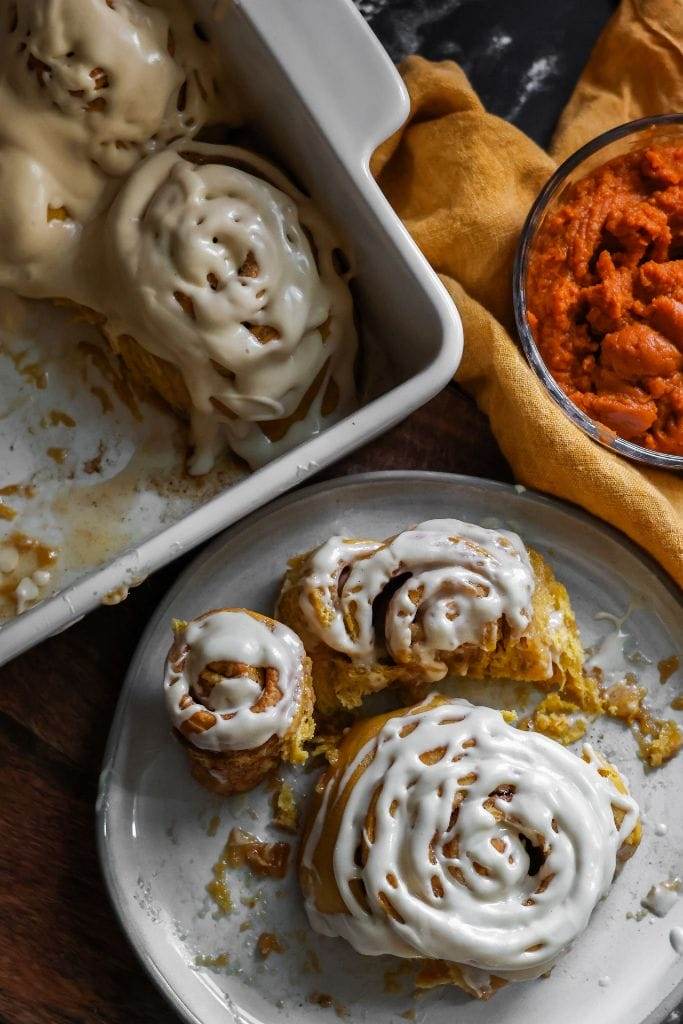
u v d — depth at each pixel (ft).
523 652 2.00
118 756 1.98
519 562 2.00
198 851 2.01
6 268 1.95
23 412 2.05
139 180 1.90
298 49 1.83
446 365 1.85
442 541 1.98
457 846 1.92
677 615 2.05
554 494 2.06
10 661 2.02
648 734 2.05
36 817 2.02
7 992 2.00
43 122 1.88
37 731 2.02
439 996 2.01
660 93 2.18
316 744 2.03
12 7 1.86
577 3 2.20
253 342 1.91
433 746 1.95
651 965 2.02
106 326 1.99
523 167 2.12
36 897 2.01
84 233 1.94
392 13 2.19
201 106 1.94
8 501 2.04
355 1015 2.00
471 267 2.11
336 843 1.94
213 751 1.90
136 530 2.04
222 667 1.90
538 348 2.07
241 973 2.00
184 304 1.89
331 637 1.96
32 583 2.03
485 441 2.10
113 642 2.04
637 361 2.02
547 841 1.93
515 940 1.92
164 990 1.95
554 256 2.07
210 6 1.86
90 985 2.01
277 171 1.96
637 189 2.09
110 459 2.05
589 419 2.04
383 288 1.94
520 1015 2.01
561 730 2.04
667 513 2.03
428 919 1.91
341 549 1.98
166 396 2.03
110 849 1.96
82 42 1.83
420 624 1.97
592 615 2.07
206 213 1.87
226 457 2.05
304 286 1.93
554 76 2.19
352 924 1.94
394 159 2.16
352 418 1.86
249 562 2.04
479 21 2.19
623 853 2.00
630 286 2.05
